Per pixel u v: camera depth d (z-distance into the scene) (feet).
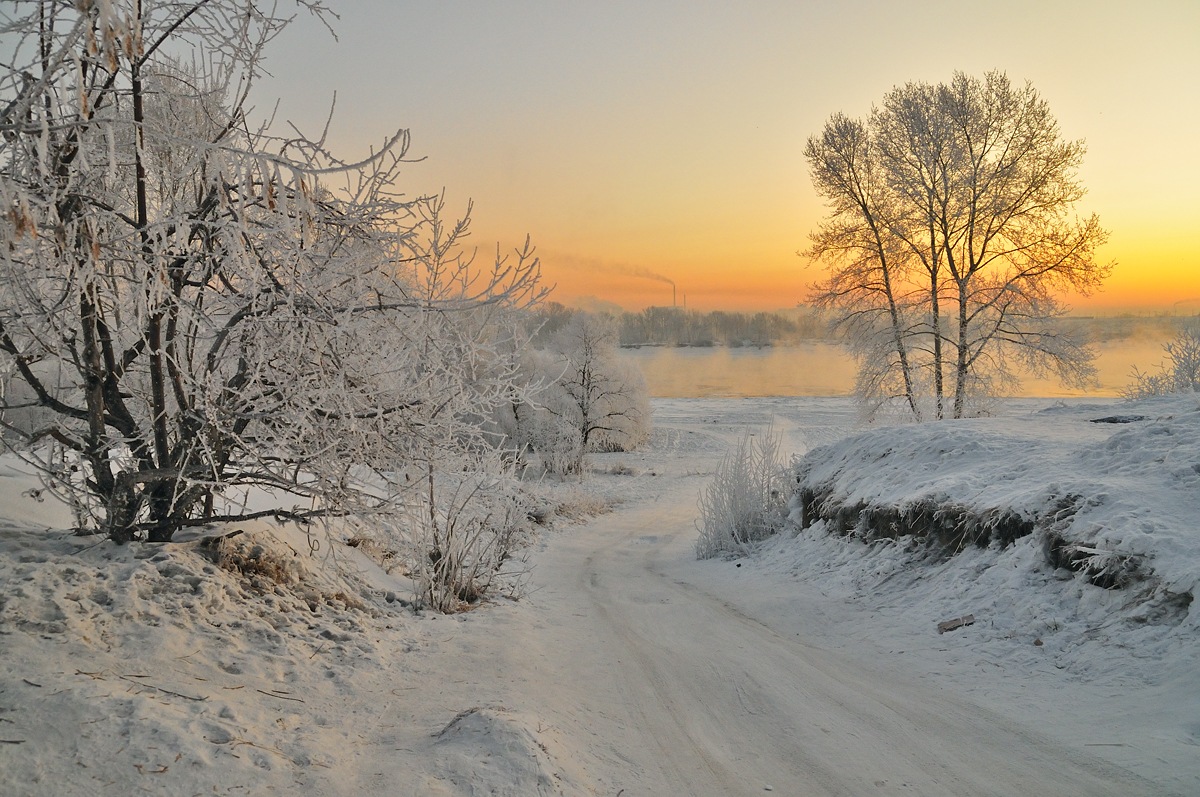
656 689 19.52
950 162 78.02
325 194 17.52
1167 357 68.59
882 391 85.40
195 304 17.75
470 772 12.21
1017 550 25.72
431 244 19.75
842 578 33.78
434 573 26.03
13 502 20.77
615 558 51.26
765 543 48.37
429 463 20.26
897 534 33.94
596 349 142.10
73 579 15.46
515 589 33.14
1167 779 13.19
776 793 13.39
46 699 11.00
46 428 17.61
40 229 14.15
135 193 18.99
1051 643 20.86
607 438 146.41
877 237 84.33
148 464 19.69
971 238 79.20
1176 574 19.79
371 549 30.45
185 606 16.31
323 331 17.24
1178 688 16.65
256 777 10.90
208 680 13.79
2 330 16.38
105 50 11.72
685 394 266.57
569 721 16.12
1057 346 75.66
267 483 19.26
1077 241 73.31
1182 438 27.35
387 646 19.36
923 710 17.92
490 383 19.88
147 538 19.12
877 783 13.83
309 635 18.04
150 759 10.43
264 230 16.03
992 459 34.71
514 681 18.42
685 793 13.28
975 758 14.89
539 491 66.90
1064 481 26.43
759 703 18.53
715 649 24.12
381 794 11.27
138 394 19.54
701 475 119.75
